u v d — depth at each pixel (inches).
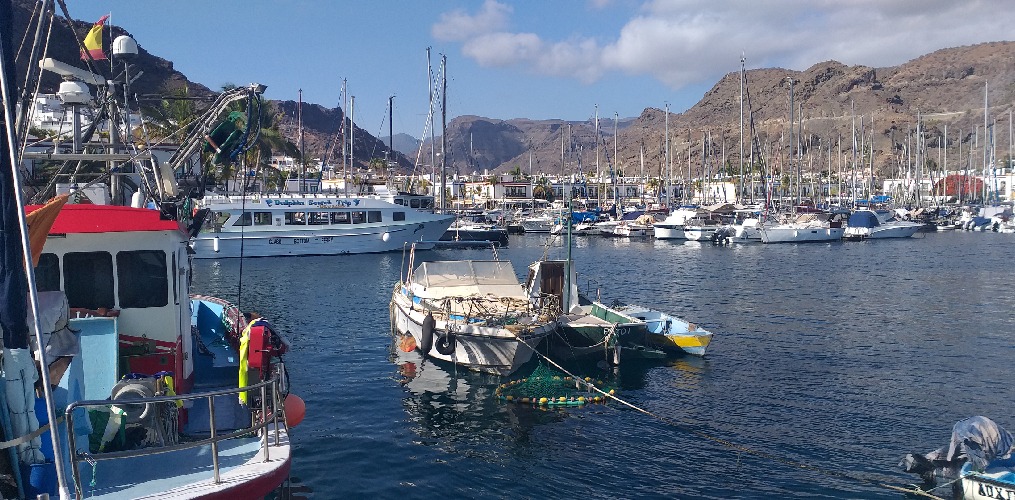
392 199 2561.5
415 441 687.1
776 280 1994.3
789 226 3398.1
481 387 857.5
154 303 451.2
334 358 1011.3
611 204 5383.9
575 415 764.0
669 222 3777.1
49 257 430.9
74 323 406.9
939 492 559.5
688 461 638.5
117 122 596.7
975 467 538.9
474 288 1027.3
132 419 370.9
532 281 1119.0
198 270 2111.2
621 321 1024.2
